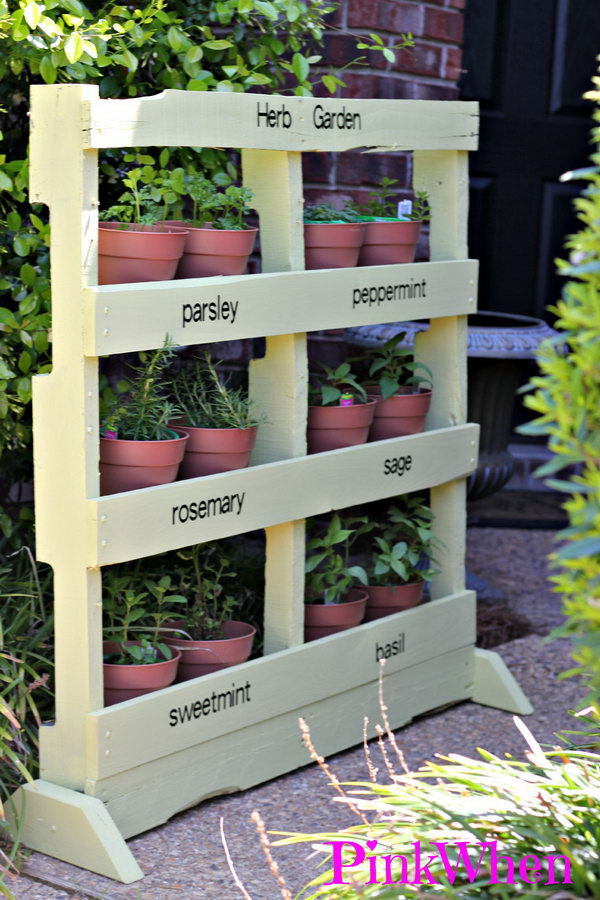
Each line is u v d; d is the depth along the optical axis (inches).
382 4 139.0
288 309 103.6
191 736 99.2
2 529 117.6
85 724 92.3
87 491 89.9
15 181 101.5
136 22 112.9
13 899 84.2
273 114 100.8
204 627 109.6
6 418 106.6
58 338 89.7
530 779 81.1
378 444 114.8
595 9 191.5
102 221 98.6
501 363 148.9
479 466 153.5
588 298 54.3
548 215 199.0
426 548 126.1
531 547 183.9
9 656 96.7
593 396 54.5
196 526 97.7
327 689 111.8
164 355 101.9
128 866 90.1
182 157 116.1
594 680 61.6
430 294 118.7
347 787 107.8
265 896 88.6
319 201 142.2
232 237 100.1
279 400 108.3
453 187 122.4
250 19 118.7
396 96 143.5
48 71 100.1
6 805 95.6
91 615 91.6
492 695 128.1
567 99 195.0
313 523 125.9
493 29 191.9
